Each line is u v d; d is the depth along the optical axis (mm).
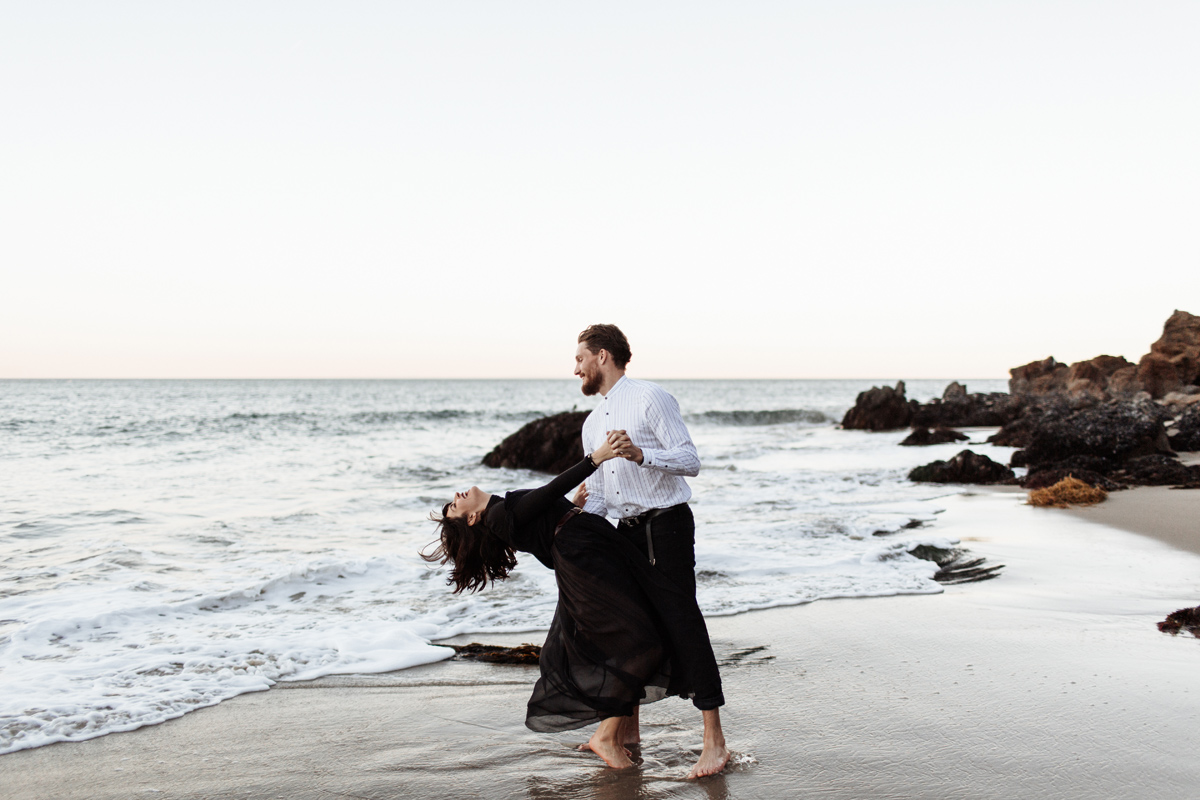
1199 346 32312
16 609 5746
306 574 6746
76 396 69312
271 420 34438
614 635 3102
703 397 91438
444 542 3320
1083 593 6004
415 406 57688
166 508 11102
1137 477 13031
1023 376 42312
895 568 7098
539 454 18203
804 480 14680
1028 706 3643
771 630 5148
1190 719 3436
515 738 3518
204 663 4617
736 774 3029
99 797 2932
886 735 3365
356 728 3650
